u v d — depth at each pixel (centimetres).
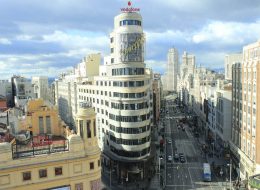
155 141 14188
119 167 9475
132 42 9312
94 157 4969
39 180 4631
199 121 18838
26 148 4822
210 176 9244
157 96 19550
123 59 9338
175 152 12694
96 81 11188
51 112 6047
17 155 4597
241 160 9206
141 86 9188
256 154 7944
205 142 14612
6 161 4444
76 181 4866
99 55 13988
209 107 15025
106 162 10631
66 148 4903
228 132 11594
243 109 9175
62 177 4769
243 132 9181
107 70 10075
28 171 4559
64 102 17262
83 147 4925
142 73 9262
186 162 11269
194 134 16562
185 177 9638
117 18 9544
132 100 9106
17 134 5578
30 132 5934
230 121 11538
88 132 4991
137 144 9275
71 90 15438
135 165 9319
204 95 16825
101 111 10900
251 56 8588
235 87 10069
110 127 9962
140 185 9025
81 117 4938
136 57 9319
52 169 4706
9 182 4450
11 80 19575
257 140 7881
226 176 9738
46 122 6028
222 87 13088
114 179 9569
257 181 7106
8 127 5794
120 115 9350
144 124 9369
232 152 10375
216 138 13225
